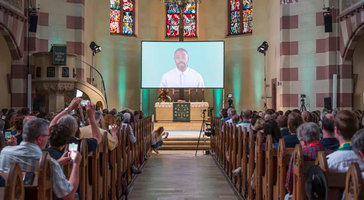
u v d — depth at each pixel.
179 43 21.53
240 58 22.88
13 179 2.31
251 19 22.55
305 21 18.00
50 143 3.79
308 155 4.07
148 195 7.47
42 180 2.76
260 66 21.80
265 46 20.62
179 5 21.42
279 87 18.77
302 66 18.08
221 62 21.50
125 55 23.11
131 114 10.98
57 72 14.89
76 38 18.50
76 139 4.51
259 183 5.85
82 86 16.25
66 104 16.84
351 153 3.29
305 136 4.20
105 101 17.48
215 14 24.08
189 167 10.88
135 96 23.59
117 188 6.86
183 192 7.72
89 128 5.81
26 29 16.20
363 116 7.07
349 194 2.51
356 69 17.22
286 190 4.50
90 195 4.67
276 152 5.16
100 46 21.58
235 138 8.35
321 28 17.56
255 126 6.59
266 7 21.42
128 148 8.41
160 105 20.98
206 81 21.59
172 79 21.55
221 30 23.91
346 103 16.67
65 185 3.17
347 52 16.33
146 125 12.77
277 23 19.16
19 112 8.40
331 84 16.94
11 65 16.11
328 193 3.05
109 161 6.32
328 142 4.54
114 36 22.62
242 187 7.37
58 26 18.02
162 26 24.50
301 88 18.11
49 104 15.34
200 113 20.94
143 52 21.53
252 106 22.19
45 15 17.64
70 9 18.39
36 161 3.32
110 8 22.62
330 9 16.92
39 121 3.41
